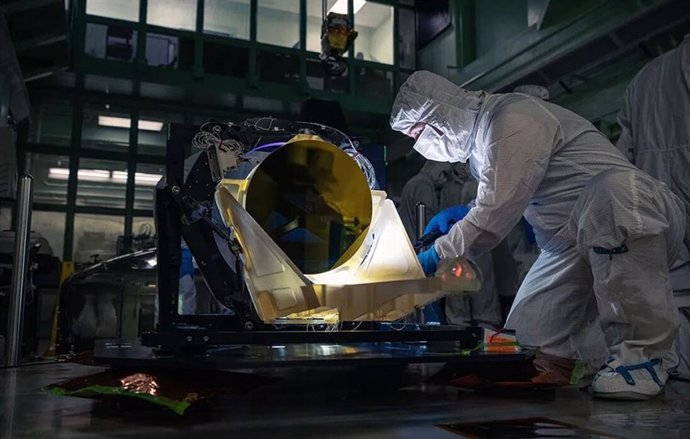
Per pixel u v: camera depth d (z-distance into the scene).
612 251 1.89
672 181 3.19
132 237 8.33
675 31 6.46
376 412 1.61
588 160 2.32
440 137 2.61
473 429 1.39
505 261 6.64
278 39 10.96
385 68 11.69
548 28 7.69
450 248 2.19
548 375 1.98
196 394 1.52
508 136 2.20
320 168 1.76
